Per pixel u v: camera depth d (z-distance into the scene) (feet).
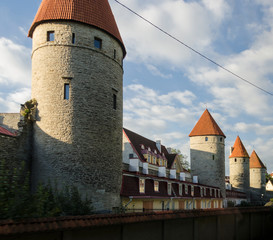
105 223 28.07
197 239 40.60
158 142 158.51
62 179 62.59
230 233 48.80
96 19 71.05
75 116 65.21
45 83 66.69
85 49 68.28
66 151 63.72
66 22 68.03
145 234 33.01
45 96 66.18
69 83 66.18
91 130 66.39
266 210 62.64
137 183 87.20
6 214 28.30
